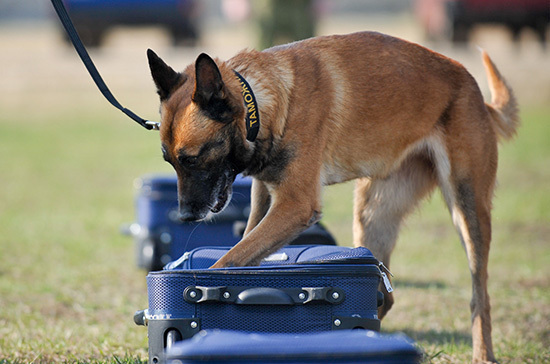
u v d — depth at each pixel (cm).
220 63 514
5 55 3186
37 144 2259
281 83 522
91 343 618
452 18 2830
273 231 502
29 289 848
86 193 1673
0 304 774
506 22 2845
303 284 421
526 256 1058
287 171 520
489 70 658
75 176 1870
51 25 5625
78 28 3064
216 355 323
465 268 1002
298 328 420
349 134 558
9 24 6378
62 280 909
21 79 2847
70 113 2589
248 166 520
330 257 466
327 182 564
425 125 586
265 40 2170
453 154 586
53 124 2488
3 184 1759
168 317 420
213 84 479
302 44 560
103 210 1484
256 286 419
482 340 571
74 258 1052
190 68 516
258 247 494
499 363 579
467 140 585
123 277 935
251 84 510
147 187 892
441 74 590
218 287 416
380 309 616
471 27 2875
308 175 523
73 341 628
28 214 1427
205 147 488
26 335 643
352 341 331
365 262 439
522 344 637
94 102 2669
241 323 418
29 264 1000
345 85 554
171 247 867
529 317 739
